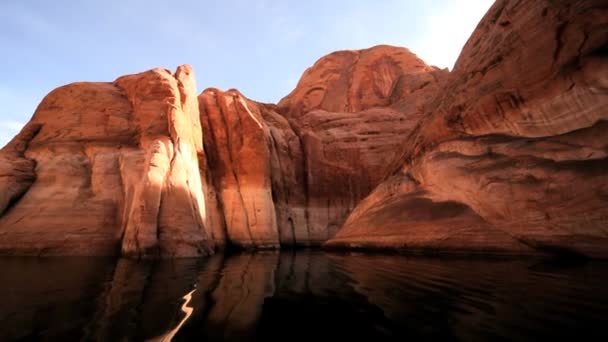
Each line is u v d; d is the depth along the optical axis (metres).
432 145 16.94
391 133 32.41
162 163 15.18
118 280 7.50
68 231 13.35
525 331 3.76
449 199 14.39
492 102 13.22
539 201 10.82
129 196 14.28
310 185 31.31
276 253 18.59
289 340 3.70
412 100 35.28
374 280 7.77
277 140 31.30
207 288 6.80
